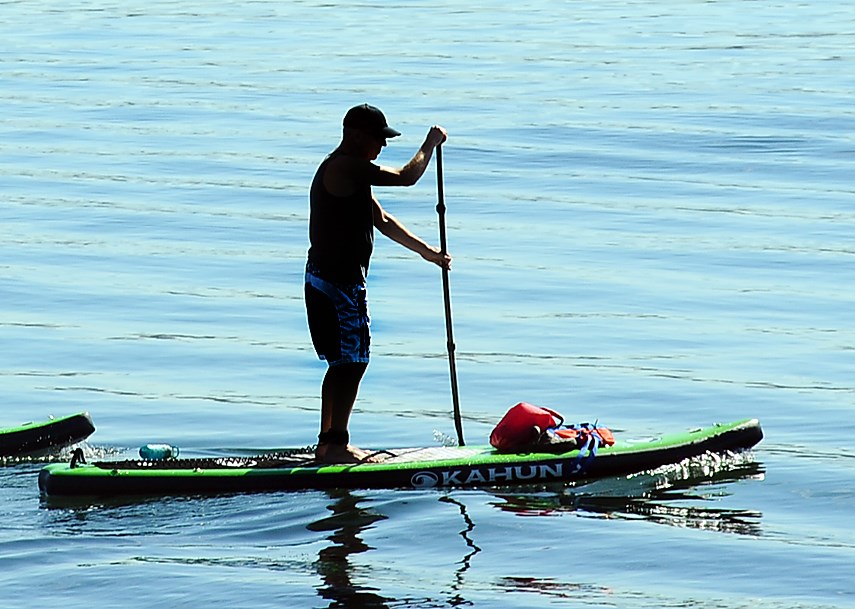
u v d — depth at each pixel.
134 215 64.25
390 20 140.00
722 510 30.28
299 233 60.97
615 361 42.94
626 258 55.97
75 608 25.05
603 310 48.72
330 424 32.81
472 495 31.28
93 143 81.81
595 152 77.88
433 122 86.44
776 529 29.06
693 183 70.31
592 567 26.97
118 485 31.12
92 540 28.36
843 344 44.31
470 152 77.94
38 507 30.39
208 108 92.62
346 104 93.19
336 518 29.67
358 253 32.12
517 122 86.56
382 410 38.59
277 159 76.81
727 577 26.44
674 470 33.06
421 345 44.75
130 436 36.34
